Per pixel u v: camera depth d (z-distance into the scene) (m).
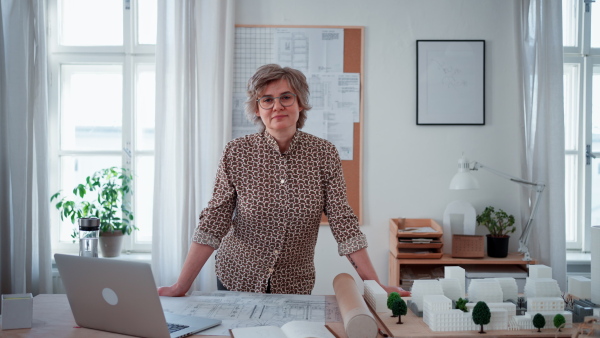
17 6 3.04
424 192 3.41
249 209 1.80
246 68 3.37
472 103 3.40
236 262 1.88
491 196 3.40
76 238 3.47
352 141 3.39
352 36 3.39
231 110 3.29
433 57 3.39
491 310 1.37
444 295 1.55
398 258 3.10
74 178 3.59
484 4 3.40
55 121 3.55
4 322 1.39
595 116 3.61
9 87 3.02
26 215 3.14
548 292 1.53
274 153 1.82
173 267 3.28
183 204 3.21
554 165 3.14
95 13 3.59
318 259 3.39
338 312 1.53
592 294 1.55
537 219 3.23
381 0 3.40
